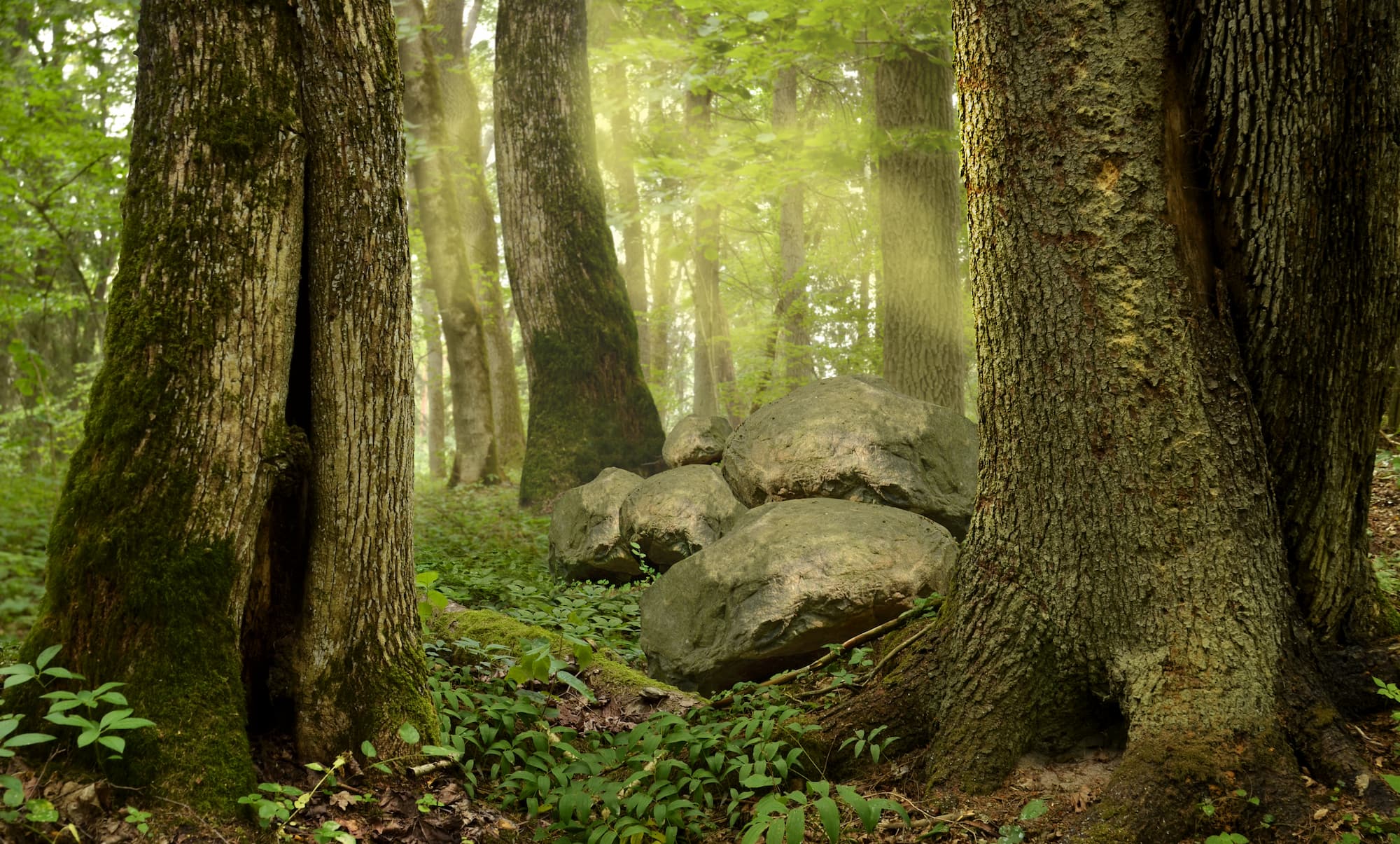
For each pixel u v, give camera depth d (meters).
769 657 4.71
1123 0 3.23
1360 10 2.93
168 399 3.03
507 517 10.29
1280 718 2.98
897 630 4.36
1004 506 3.54
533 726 4.04
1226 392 3.19
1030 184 3.34
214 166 3.11
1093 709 3.36
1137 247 3.21
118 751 2.75
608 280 11.10
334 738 3.38
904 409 6.73
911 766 3.56
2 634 5.52
